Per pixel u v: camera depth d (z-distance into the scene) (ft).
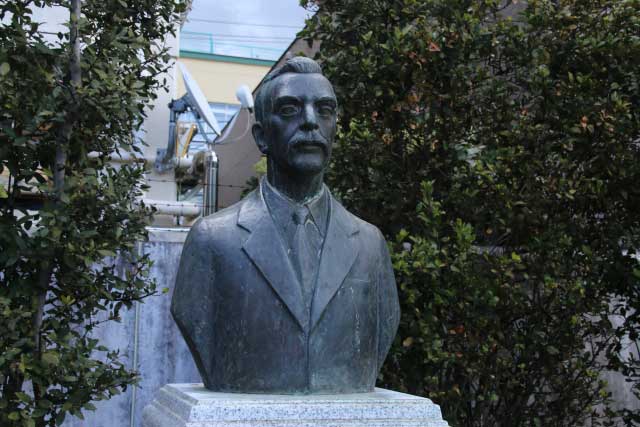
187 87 27.94
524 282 16.78
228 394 9.07
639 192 16.34
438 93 15.75
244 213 9.95
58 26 24.72
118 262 18.16
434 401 15.14
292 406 8.48
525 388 16.62
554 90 15.92
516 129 15.92
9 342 13.14
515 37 16.22
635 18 16.63
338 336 9.53
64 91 13.69
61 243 13.33
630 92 16.58
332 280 9.62
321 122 9.80
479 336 15.05
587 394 17.51
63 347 13.71
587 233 16.94
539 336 15.84
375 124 16.07
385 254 10.55
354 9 16.43
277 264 9.51
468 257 14.51
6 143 13.44
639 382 18.01
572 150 16.30
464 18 15.69
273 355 9.25
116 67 14.49
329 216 10.16
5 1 14.58
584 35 16.81
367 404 8.75
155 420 9.55
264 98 10.19
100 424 17.60
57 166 13.76
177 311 9.63
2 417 12.81
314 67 10.11
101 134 15.15
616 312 19.36
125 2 15.72
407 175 15.93
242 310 9.38
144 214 15.52
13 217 13.47
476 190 15.30
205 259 9.68
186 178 31.30
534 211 15.64
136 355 18.01
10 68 13.47
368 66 15.46
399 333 14.65
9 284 13.51
